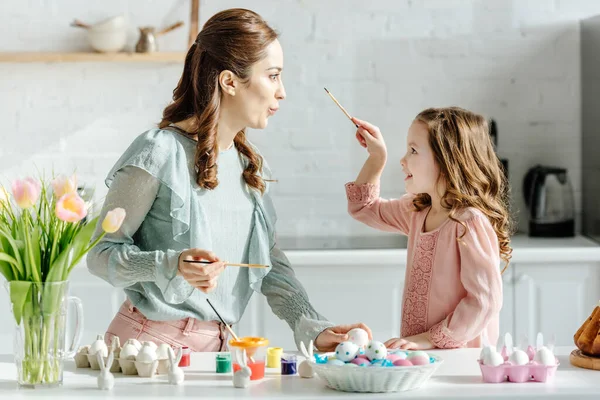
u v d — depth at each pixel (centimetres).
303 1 403
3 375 187
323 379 175
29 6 398
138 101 404
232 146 221
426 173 232
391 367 167
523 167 412
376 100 407
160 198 205
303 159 408
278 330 358
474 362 197
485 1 405
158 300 207
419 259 233
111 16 400
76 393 171
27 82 400
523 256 357
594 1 407
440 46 407
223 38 208
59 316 175
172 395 169
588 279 363
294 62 405
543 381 178
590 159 395
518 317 362
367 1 404
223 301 217
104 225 170
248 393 170
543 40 408
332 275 359
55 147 403
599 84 381
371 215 258
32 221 177
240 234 219
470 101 409
